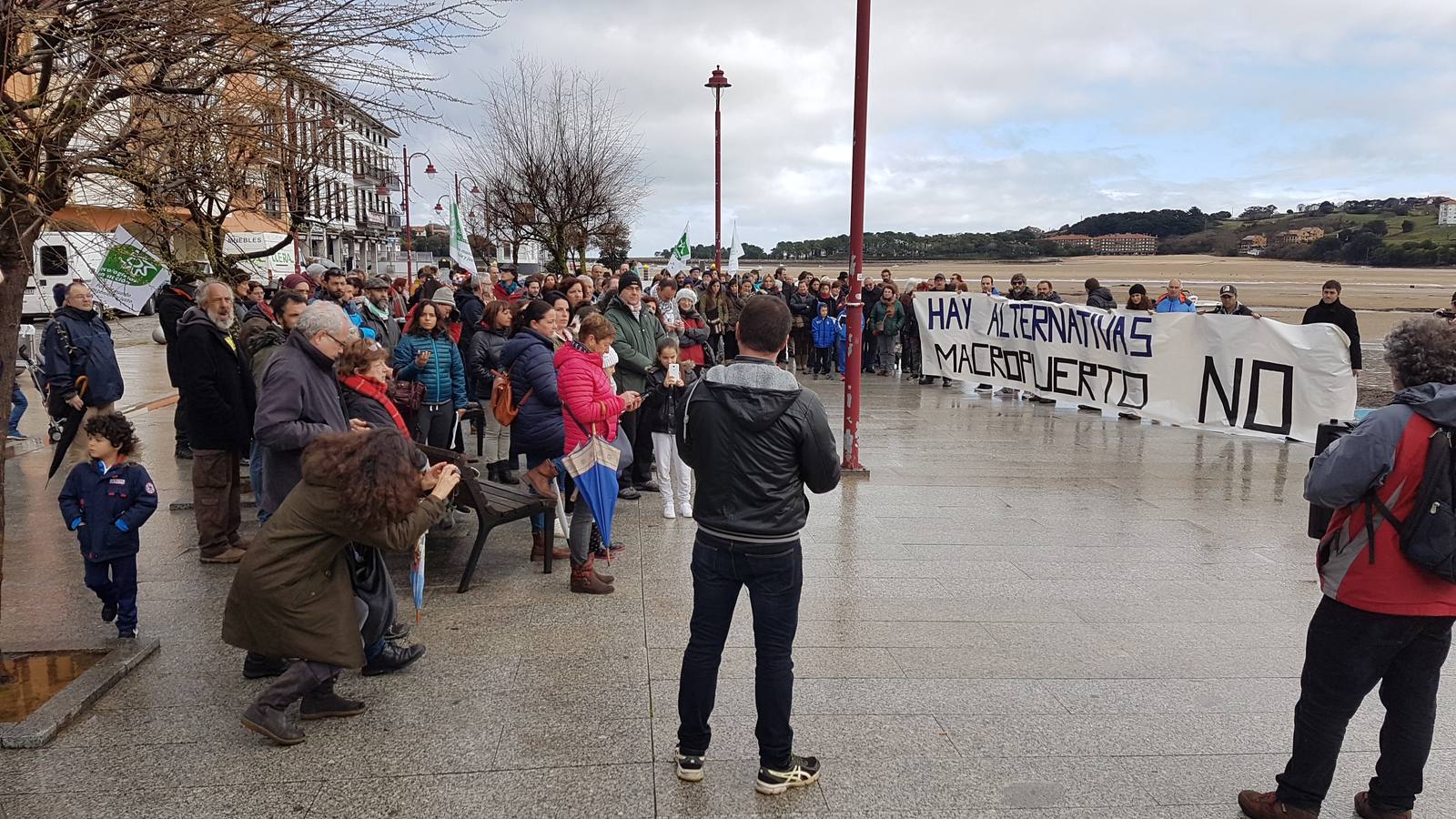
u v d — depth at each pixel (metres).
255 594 3.60
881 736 3.82
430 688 4.22
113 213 4.61
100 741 3.71
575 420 5.30
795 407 3.21
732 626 5.02
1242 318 11.52
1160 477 9.07
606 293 10.76
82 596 5.40
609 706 4.05
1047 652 4.74
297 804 3.28
